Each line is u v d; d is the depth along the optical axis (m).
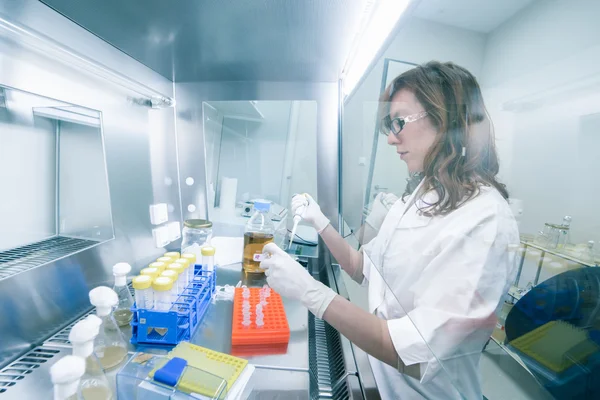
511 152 0.33
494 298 0.37
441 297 0.46
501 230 0.35
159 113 1.23
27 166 0.76
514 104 0.31
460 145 0.44
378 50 0.80
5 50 0.60
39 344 0.69
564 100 0.26
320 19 0.70
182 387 0.51
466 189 0.44
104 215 0.95
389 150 0.75
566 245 0.27
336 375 0.68
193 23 0.73
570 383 0.29
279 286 0.84
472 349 0.40
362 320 0.71
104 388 0.50
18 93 0.68
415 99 0.55
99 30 0.78
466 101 0.40
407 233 0.65
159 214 1.20
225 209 1.53
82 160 0.88
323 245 1.49
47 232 0.83
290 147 1.49
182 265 0.83
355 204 1.17
